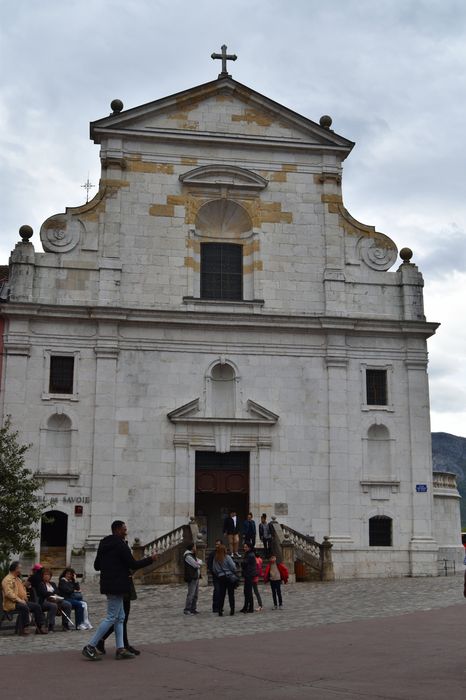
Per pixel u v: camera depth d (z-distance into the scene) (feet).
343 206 118.73
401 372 115.03
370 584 94.73
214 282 115.03
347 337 114.42
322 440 110.93
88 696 33.76
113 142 114.42
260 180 116.57
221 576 68.69
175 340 110.52
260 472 108.88
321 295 115.34
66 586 64.95
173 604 78.18
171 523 105.40
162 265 112.47
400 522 110.42
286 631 55.36
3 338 106.63
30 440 104.58
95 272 110.63
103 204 112.68
